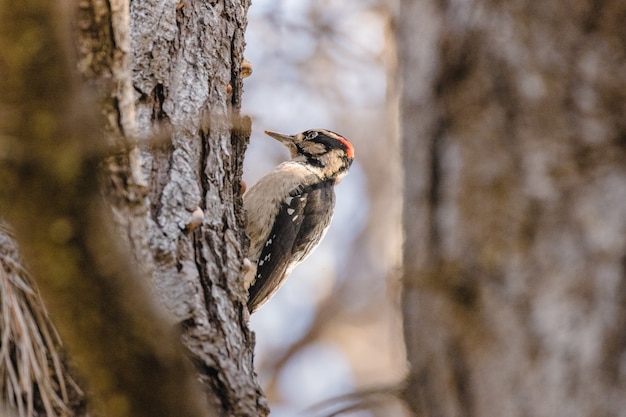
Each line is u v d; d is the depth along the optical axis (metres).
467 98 2.43
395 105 2.66
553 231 2.31
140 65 4.35
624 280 2.23
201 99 4.44
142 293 2.35
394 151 2.68
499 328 2.30
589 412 2.17
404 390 2.46
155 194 4.07
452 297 2.37
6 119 2.14
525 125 2.38
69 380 3.56
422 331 2.41
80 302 2.30
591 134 2.35
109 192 3.22
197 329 3.82
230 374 3.79
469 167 2.41
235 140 4.72
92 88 3.13
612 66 2.39
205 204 4.22
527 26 2.42
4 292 3.57
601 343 2.21
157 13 4.51
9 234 3.61
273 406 9.89
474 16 2.46
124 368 2.36
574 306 2.24
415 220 2.47
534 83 2.39
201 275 4.02
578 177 2.33
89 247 2.25
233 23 4.91
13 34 2.11
